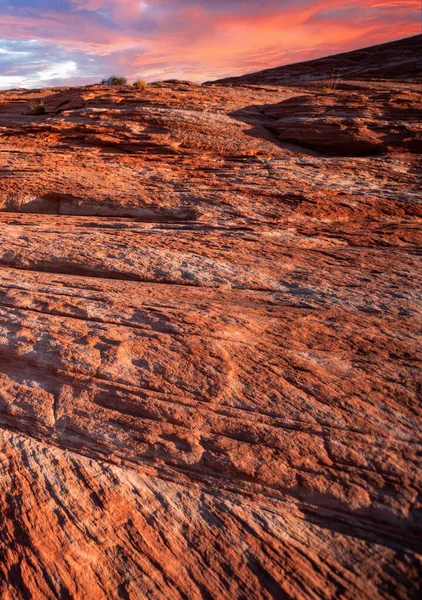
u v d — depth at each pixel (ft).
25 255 21.52
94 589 9.39
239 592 9.03
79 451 12.00
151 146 44.52
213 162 40.24
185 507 10.47
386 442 10.73
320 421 11.39
